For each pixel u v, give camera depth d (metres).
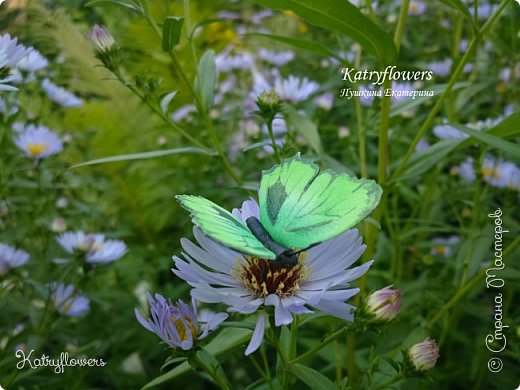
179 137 0.37
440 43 0.39
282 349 0.15
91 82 0.37
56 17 0.38
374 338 0.24
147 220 0.35
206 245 0.15
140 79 0.22
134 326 0.26
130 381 0.25
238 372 0.26
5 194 0.28
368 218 0.18
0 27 0.38
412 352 0.15
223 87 0.41
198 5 0.44
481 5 0.35
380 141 0.21
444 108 0.34
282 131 0.29
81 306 0.23
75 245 0.24
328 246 0.15
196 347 0.14
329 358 0.23
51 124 0.35
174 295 0.28
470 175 0.28
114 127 0.35
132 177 0.35
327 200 0.12
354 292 0.13
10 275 0.23
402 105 0.22
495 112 0.33
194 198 0.13
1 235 0.26
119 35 0.40
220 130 0.38
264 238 0.13
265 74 0.41
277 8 0.18
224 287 0.15
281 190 0.13
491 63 0.36
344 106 0.36
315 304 0.13
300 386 0.22
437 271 0.27
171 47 0.21
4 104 0.27
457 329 0.26
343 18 0.18
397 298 0.14
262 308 0.14
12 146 0.30
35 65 0.27
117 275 0.31
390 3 0.40
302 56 0.43
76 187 0.34
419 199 0.29
